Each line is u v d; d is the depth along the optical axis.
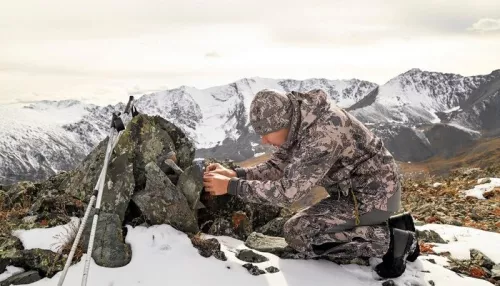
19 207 6.04
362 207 4.95
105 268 4.59
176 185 5.55
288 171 4.54
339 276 5.03
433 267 5.54
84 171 5.79
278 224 6.30
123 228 5.17
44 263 4.58
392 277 5.11
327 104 4.59
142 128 5.79
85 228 4.92
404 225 5.49
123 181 5.32
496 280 5.47
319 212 5.06
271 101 4.54
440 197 10.89
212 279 4.61
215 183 4.84
